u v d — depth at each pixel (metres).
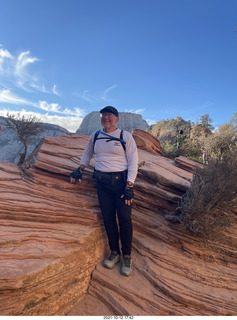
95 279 2.46
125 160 2.62
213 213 3.13
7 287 1.64
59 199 2.96
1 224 2.29
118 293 2.28
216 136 7.04
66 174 3.27
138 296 2.22
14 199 2.61
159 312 2.09
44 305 1.89
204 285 2.45
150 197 3.40
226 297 2.31
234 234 3.08
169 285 2.33
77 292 2.25
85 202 3.01
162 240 3.03
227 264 2.82
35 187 3.06
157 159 5.17
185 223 3.03
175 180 3.45
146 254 2.82
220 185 2.83
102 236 2.90
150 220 3.21
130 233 2.55
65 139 4.54
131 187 2.45
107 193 2.65
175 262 2.71
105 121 2.62
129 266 2.53
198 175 3.20
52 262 2.00
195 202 2.88
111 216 2.65
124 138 2.60
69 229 2.58
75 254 2.31
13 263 1.83
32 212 2.56
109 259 2.63
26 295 1.76
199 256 2.85
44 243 2.23
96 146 2.68
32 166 3.31
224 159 3.09
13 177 3.21
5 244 2.01
